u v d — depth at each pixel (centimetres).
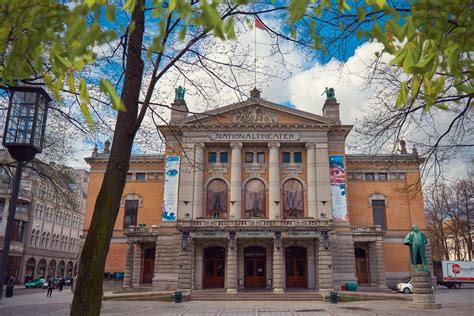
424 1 366
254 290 4153
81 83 462
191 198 4666
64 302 3459
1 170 4397
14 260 6812
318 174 4728
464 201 6088
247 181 4809
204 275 4394
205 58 984
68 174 2511
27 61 535
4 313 2581
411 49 377
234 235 4150
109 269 5169
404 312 2488
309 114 4900
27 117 1121
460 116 984
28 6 433
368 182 5259
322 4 391
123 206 5388
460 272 5575
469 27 387
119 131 664
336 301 3359
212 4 347
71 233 8781
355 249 4828
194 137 4831
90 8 334
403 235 5069
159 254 4581
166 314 2553
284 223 4238
